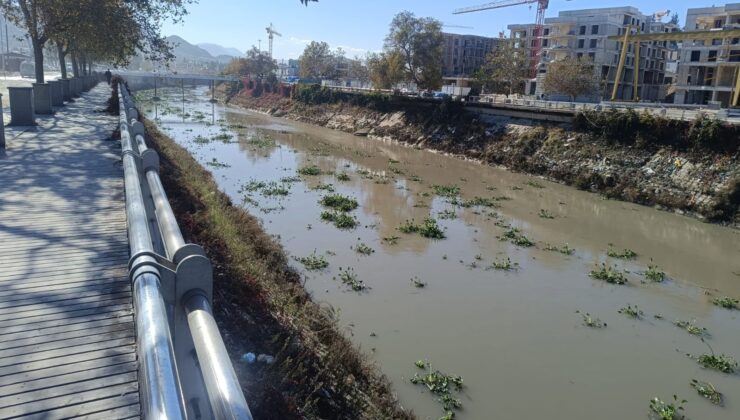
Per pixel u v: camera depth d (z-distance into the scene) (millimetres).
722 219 21625
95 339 5000
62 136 17219
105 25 26297
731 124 23953
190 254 5305
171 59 30750
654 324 12258
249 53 114625
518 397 9055
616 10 72188
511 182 28984
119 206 9438
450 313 12094
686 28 61250
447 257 15945
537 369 9992
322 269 14117
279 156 33438
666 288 14633
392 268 14672
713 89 57438
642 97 75375
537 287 14062
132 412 4039
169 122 49719
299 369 7141
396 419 7574
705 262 17141
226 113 66688
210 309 4695
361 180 27234
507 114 37156
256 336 7574
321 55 105125
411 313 11930
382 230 18281
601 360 10492
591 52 71000
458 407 8641
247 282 9188
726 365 10328
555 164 30281
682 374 10133
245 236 13203
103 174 11914
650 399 9242
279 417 5820
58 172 11867
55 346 4836
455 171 31750
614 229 20562
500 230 19375
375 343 10438
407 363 9812
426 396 8820
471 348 10578
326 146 40000
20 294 5797
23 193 9961
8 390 4180
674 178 24594
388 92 55125
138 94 84062
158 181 8633
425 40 51875
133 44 28766
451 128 40594
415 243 17125
